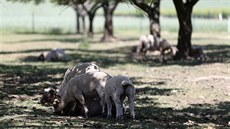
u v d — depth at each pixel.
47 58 62.41
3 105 32.38
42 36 113.06
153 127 25.62
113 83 26.67
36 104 32.94
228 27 132.75
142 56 63.97
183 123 27.22
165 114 29.83
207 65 55.50
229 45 83.38
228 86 40.88
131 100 26.86
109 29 97.00
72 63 59.75
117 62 60.91
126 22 176.12
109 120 26.98
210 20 164.25
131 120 27.12
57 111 29.19
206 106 32.62
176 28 136.62
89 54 71.44
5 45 86.75
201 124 27.12
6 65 56.69
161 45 61.78
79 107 28.98
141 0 61.91
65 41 97.38
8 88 39.81
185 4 62.47
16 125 25.58
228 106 32.59
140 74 49.53
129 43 93.25
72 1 56.09
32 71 51.38
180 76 47.44
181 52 62.72
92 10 106.25
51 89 29.27
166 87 40.84
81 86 28.00
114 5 96.50
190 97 36.00
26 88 40.06
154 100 34.66
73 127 25.19
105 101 27.41
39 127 25.08
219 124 27.38
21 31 131.38
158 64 58.31
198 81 43.78
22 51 75.25
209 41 92.69
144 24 164.12
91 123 26.28
